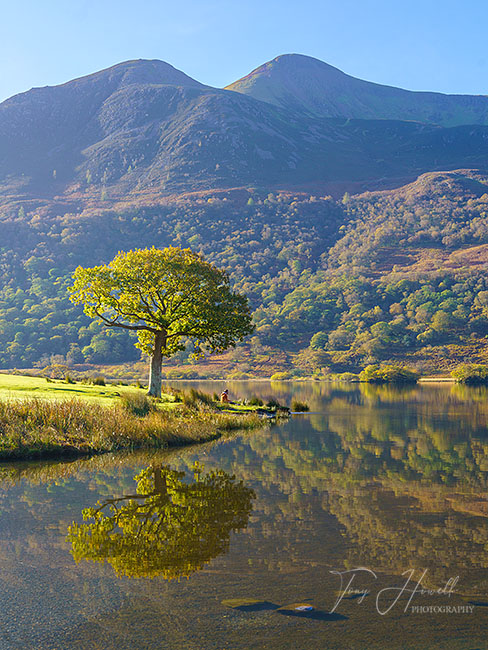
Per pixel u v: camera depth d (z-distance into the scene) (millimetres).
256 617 5160
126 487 11133
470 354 136375
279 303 197750
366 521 8570
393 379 113188
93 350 161250
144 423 19266
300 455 15969
